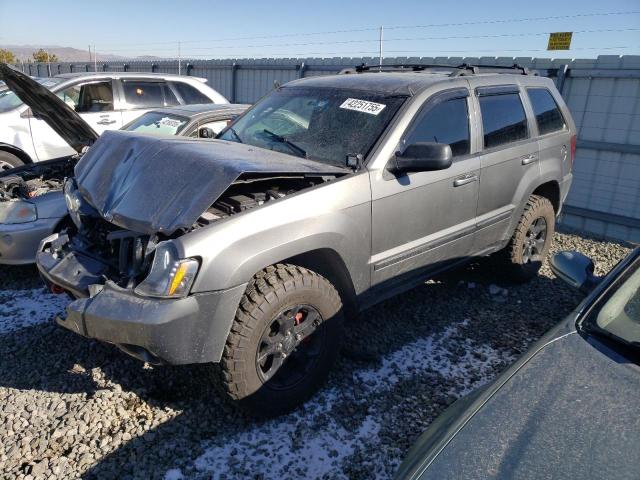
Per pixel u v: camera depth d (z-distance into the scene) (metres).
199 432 2.93
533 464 1.62
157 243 2.77
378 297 3.59
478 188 4.06
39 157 7.53
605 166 7.39
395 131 3.48
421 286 4.93
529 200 4.79
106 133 3.85
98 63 19.42
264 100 4.44
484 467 1.63
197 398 3.22
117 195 3.12
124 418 3.01
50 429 2.91
